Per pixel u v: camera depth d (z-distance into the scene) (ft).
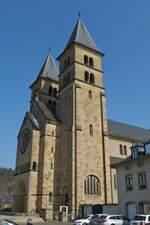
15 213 176.96
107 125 224.94
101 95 218.18
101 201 184.44
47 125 197.98
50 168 187.73
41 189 180.14
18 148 215.72
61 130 203.41
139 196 132.87
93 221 123.65
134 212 134.72
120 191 146.30
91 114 205.98
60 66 235.81
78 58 219.00
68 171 183.42
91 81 220.23
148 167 130.93
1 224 67.31
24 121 218.18
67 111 204.33
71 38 234.99
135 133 248.32
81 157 186.80
